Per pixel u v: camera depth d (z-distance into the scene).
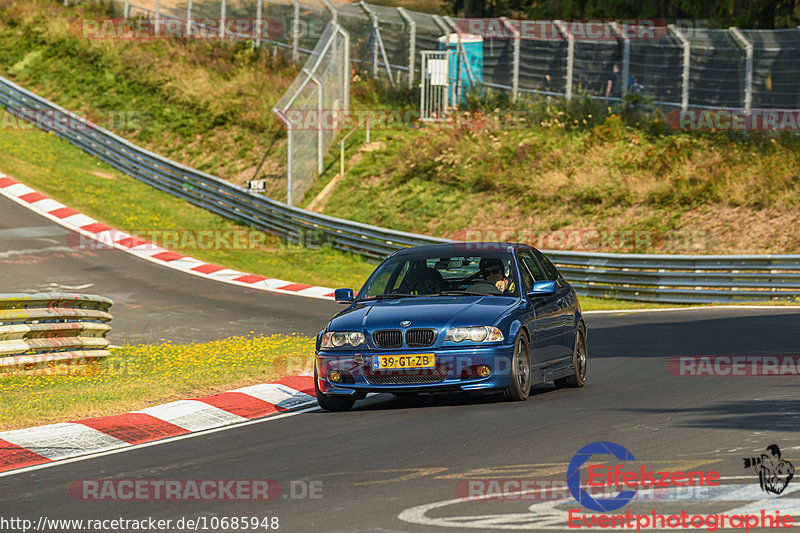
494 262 39.47
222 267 102.81
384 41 163.25
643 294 90.75
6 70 173.00
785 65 120.69
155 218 122.00
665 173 117.50
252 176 140.00
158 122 156.12
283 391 41.41
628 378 43.16
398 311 36.31
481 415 33.38
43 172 132.88
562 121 135.50
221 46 172.62
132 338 66.38
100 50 174.38
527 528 19.31
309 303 85.50
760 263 86.56
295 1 166.25
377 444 29.03
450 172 129.88
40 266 94.25
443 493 22.47
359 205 128.00
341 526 20.16
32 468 28.59
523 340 36.41
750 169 113.44
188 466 27.48
